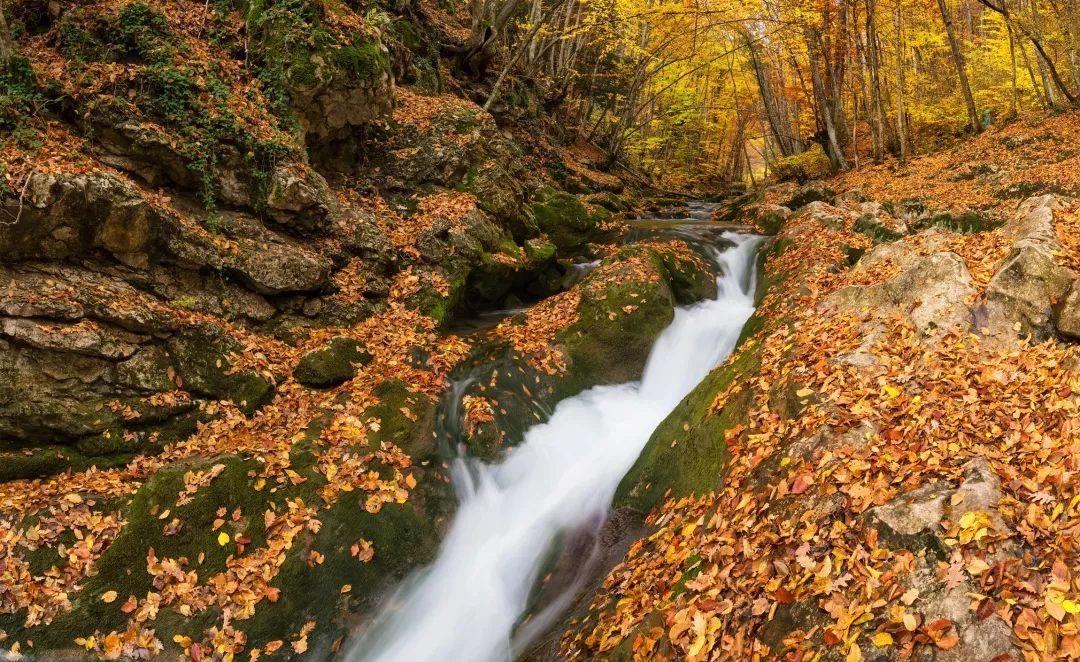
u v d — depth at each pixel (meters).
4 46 7.57
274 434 7.52
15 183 6.84
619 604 5.42
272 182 9.58
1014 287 6.30
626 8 22.36
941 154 22.91
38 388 6.77
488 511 7.70
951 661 3.53
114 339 7.27
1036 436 4.80
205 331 8.05
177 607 5.75
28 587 5.51
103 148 8.43
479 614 6.59
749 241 15.13
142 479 6.81
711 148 42.03
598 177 24.77
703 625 4.43
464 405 8.49
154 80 8.82
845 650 3.79
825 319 7.55
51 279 7.15
